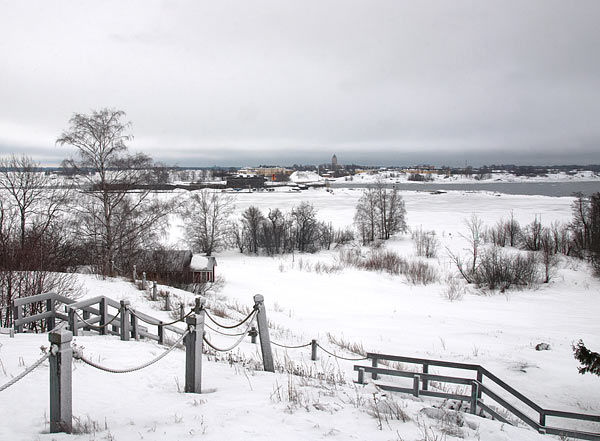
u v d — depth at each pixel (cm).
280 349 1523
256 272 5091
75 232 3041
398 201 8362
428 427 591
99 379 742
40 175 3066
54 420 516
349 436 535
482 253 5612
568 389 1464
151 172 3438
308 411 622
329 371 1215
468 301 3728
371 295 3834
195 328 707
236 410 614
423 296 3897
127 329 1080
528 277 4491
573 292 4166
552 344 2122
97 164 3162
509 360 1794
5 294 1498
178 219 9138
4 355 820
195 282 3469
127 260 3397
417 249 6391
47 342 946
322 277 4741
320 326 2442
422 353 1881
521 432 660
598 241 5059
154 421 567
